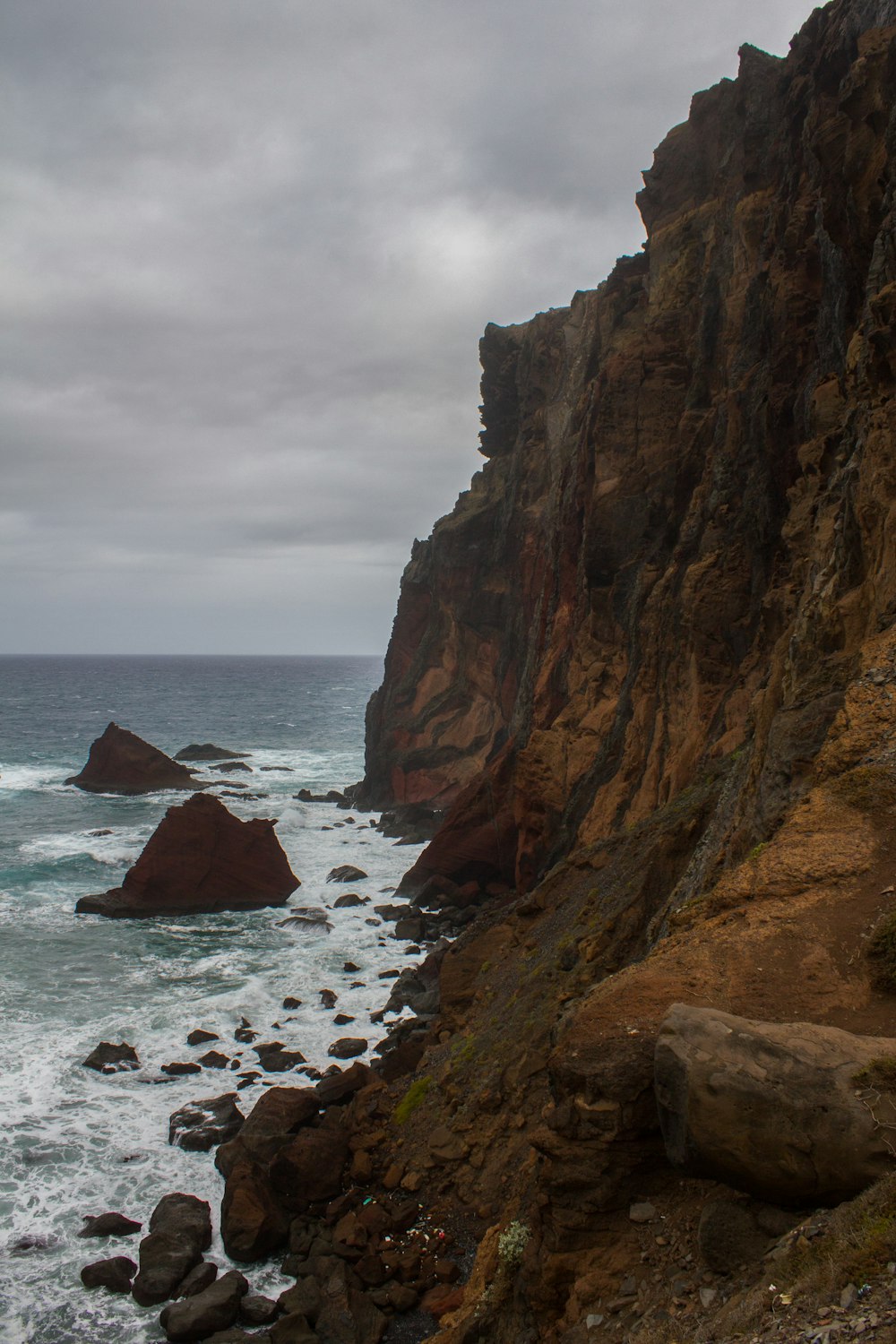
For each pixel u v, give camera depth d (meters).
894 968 8.81
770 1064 7.38
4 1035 30.47
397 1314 15.81
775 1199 7.15
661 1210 8.01
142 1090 26.75
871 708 13.48
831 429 26.73
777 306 33.03
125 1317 17.58
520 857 43.75
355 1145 21.00
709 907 11.17
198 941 41.53
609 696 42.22
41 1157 23.05
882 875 10.46
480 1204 17.52
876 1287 5.48
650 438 43.97
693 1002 8.89
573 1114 8.41
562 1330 7.72
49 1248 19.62
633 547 43.59
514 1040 20.64
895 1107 6.91
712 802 21.73
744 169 41.66
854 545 17.88
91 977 36.53
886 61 22.61
